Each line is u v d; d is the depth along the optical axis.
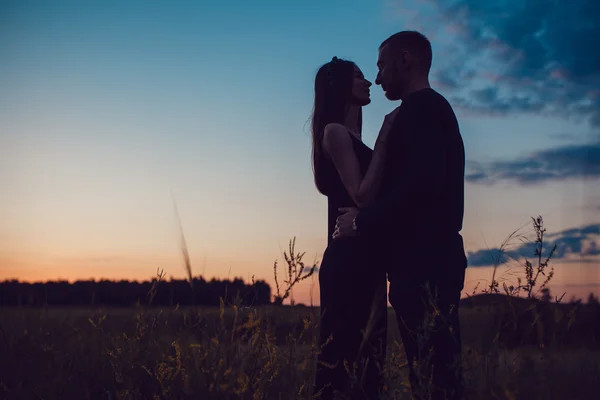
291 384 2.46
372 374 2.89
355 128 3.22
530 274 2.25
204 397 2.29
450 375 2.42
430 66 2.90
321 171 3.18
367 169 2.92
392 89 2.92
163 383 2.46
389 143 2.77
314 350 2.48
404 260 2.65
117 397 2.58
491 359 2.16
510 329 2.20
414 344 2.53
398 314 2.63
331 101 3.14
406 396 2.52
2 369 3.05
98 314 2.90
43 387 2.90
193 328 2.40
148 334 2.61
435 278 2.55
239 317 2.37
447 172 2.66
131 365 2.62
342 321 2.91
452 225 2.64
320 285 3.02
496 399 2.09
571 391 2.17
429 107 2.64
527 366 2.09
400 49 2.87
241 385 2.33
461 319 2.38
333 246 3.01
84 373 2.95
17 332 3.21
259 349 2.37
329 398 2.89
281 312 2.39
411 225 2.65
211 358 2.36
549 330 2.20
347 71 3.16
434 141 2.57
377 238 2.95
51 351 3.10
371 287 2.94
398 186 2.58
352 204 3.05
